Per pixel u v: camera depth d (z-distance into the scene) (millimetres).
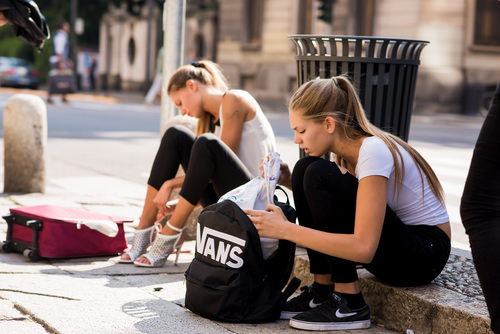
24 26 3766
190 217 4840
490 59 21938
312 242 2934
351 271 3082
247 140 4055
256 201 3291
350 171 3188
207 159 3721
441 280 3410
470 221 2418
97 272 3891
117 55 38312
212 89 4219
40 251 4062
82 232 4137
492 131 2363
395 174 3049
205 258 3162
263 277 3139
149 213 4176
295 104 3041
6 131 6297
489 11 21734
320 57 3910
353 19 22328
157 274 3922
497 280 2338
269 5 25500
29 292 3381
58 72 21109
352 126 3029
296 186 3152
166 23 5633
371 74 3828
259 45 25906
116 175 8094
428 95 21406
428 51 21312
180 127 4125
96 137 12023
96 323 2979
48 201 5953
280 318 3246
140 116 17266
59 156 9531
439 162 9734
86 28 37688
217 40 29281
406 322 3127
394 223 3006
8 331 2828
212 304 3092
